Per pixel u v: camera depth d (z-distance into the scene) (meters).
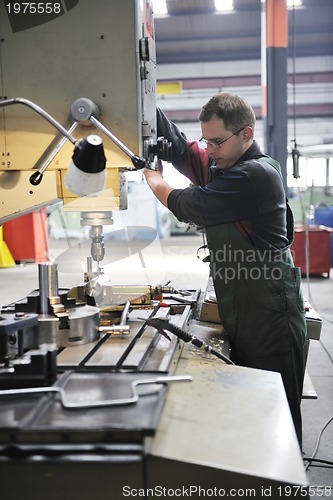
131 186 8.09
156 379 0.88
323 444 2.11
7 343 0.93
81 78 1.15
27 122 1.17
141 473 0.68
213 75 9.29
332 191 9.36
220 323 1.54
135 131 1.15
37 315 1.05
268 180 1.31
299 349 1.43
